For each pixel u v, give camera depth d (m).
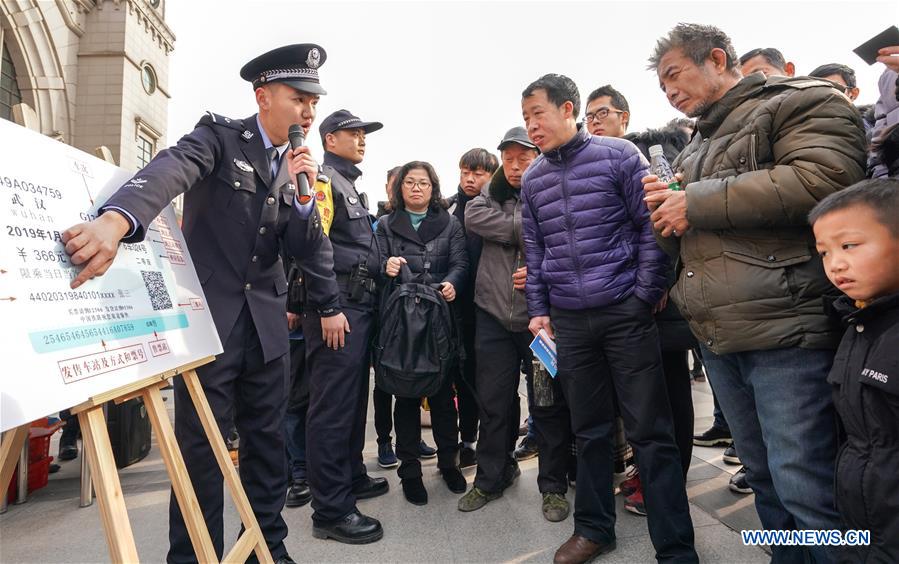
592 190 1.78
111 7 13.76
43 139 1.09
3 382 0.83
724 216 1.30
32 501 2.54
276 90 1.63
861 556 1.11
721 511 2.12
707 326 1.42
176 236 1.50
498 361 2.33
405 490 2.40
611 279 1.74
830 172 1.20
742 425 1.54
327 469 2.05
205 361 1.42
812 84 1.31
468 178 2.91
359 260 2.26
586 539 1.80
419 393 2.26
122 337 1.12
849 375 1.11
